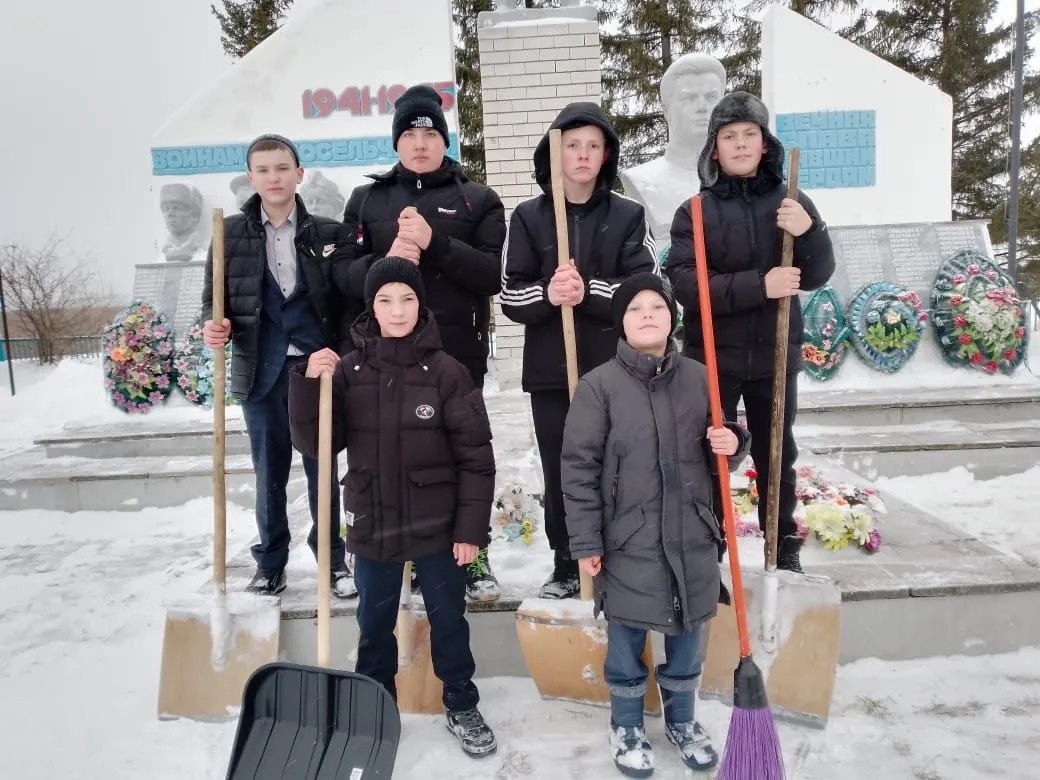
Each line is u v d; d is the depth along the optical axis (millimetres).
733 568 1862
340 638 2449
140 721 2301
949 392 5520
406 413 2012
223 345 2285
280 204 2475
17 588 3545
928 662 2439
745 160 2316
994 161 15711
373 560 2033
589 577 2254
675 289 2408
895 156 6754
